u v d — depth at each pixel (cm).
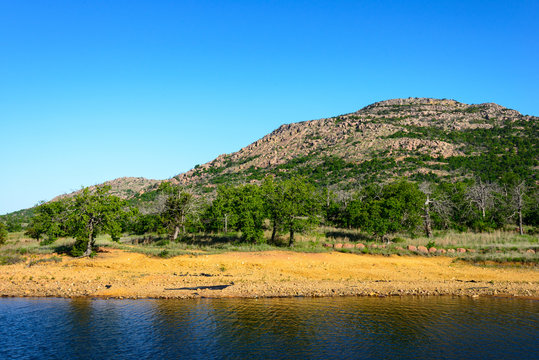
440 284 2348
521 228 3953
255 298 2089
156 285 2345
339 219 4578
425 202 4053
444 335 1544
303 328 1628
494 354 1371
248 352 1397
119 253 3191
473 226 4294
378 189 5641
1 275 2569
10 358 1350
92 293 2183
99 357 1355
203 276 2555
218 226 4244
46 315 1811
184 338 1525
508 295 2127
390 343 1473
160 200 4503
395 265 2789
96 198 3231
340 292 2180
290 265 2778
